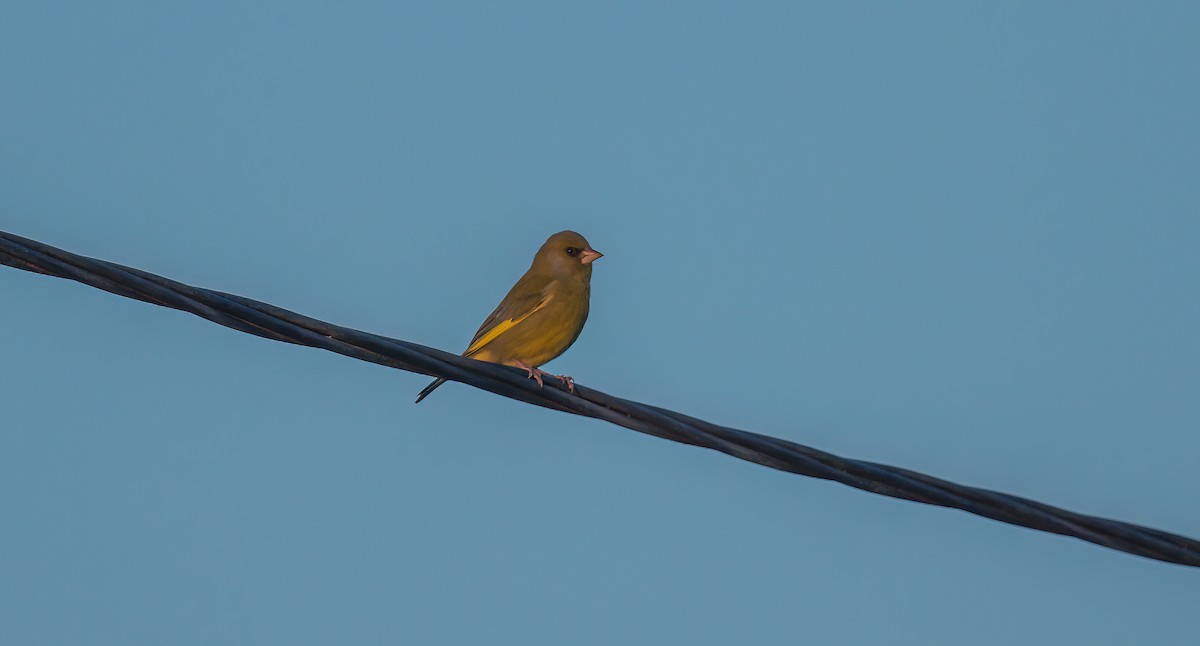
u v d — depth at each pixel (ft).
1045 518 37.37
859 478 37.86
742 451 38.73
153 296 38.78
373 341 39.68
